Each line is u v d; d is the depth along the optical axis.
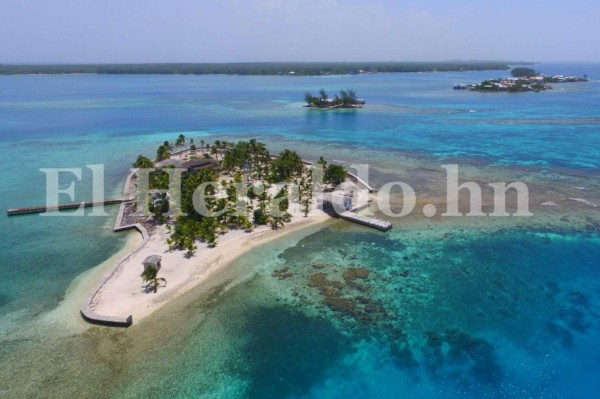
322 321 31.58
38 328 30.55
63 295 34.56
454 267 38.62
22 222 49.19
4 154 82.75
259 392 25.69
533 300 33.94
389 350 28.91
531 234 44.78
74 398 24.81
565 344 29.28
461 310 32.78
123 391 25.41
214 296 34.31
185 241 40.34
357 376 26.88
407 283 36.22
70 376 26.39
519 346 29.17
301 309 32.88
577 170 67.81
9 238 44.94
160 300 33.50
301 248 42.25
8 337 29.64
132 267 38.00
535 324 31.25
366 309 32.88
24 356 27.89
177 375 26.67
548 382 26.20
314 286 35.81
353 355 28.50
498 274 37.47
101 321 30.64
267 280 36.66
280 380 26.55
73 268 38.78
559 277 36.97
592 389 25.67
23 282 36.44
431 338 29.95
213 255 40.50
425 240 43.84
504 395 25.36
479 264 39.12
